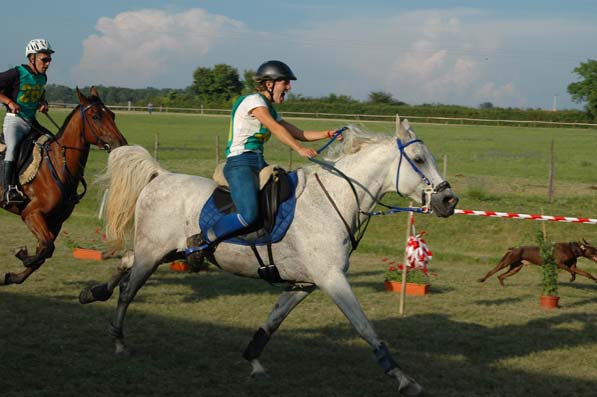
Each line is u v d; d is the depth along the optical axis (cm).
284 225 500
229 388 501
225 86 7881
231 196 513
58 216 750
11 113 728
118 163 573
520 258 978
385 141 512
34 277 879
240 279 935
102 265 991
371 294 888
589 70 6153
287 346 619
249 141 508
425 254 786
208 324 686
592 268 1193
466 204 1603
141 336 627
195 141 3312
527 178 2127
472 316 782
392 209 518
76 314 692
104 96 12100
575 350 648
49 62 739
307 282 518
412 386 482
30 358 541
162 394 482
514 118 6178
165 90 12344
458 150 3212
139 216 561
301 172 524
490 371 574
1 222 1397
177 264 984
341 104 6538
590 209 1566
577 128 5516
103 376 511
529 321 767
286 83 516
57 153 729
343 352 607
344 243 500
